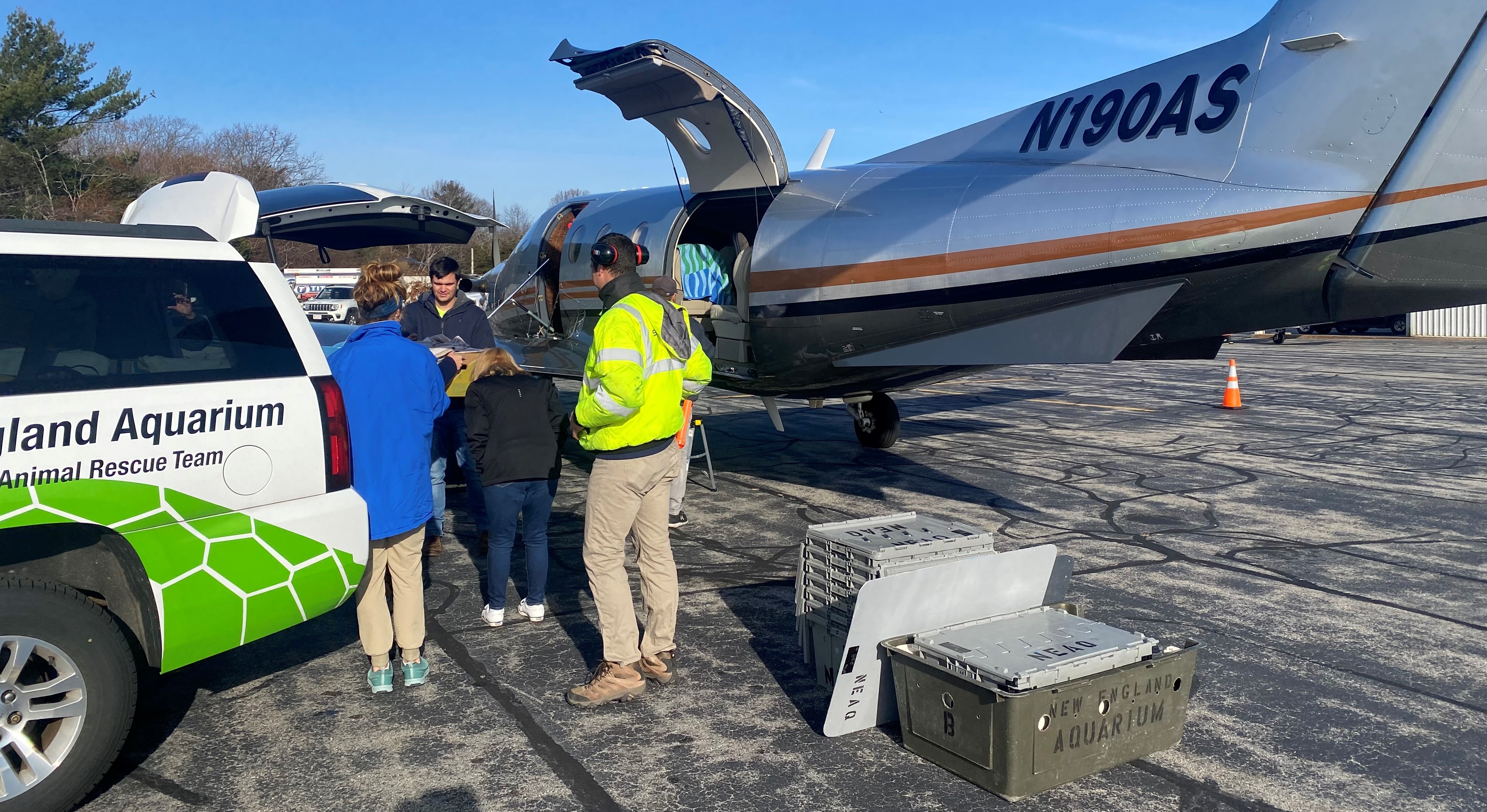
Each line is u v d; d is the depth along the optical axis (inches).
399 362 151.3
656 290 234.8
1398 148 199.9
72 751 116.5
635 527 159.8
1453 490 320.8
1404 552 246.4
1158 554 243.9
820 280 279.6
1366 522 277.9
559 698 156.5
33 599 113.4
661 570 159.9
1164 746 137.9
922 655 134.4
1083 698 126.6
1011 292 246.7
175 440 122.0
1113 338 231.5
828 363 294.7
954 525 164.4
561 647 178.4
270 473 130.6
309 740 141.4
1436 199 197.5
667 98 257.0
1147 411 524.7
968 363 261.3
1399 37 199.5
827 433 446.9
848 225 275.9
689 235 346.9
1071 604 155.0
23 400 111.3
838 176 293.0
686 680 165.0
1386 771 133.8
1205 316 232.7
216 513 125.6
